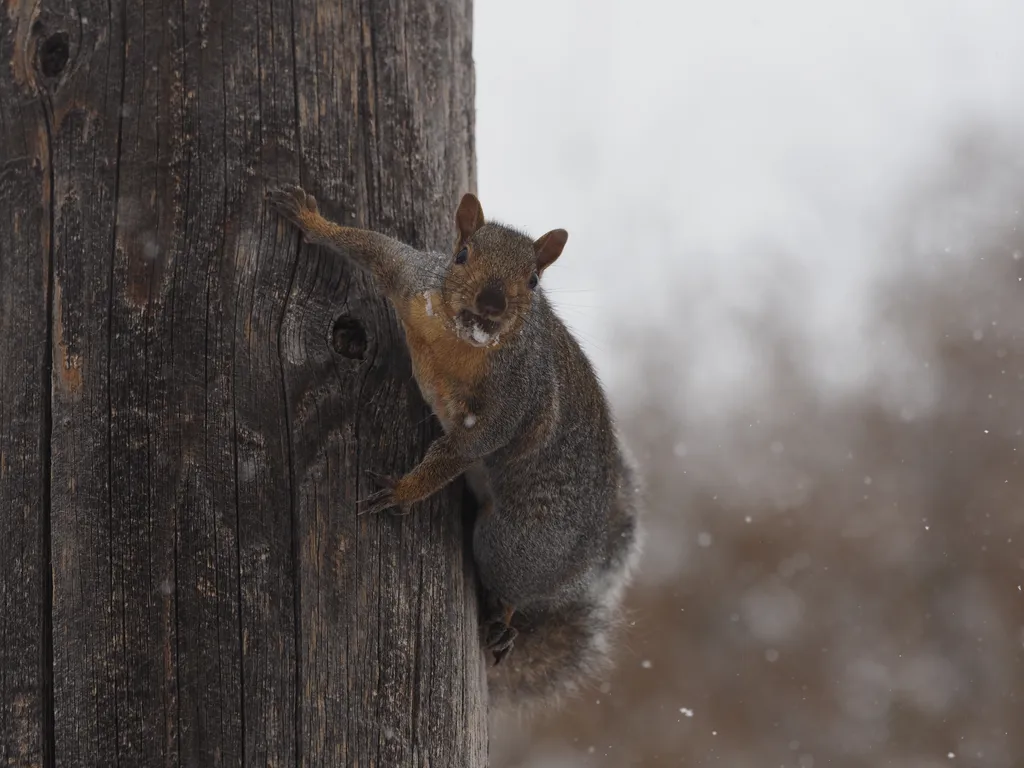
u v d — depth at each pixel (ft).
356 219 22.45
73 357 20.08
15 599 19.53
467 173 26.40
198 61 21.33
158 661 18.85
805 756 57.67
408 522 21.83
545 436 24.62
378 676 20.31
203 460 19.69
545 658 30.07
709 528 65.98
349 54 22.80
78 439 19.75
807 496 66.95
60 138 21.06
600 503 26.63
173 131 21.01
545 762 57.21
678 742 57.98
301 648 19.60
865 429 68.95
